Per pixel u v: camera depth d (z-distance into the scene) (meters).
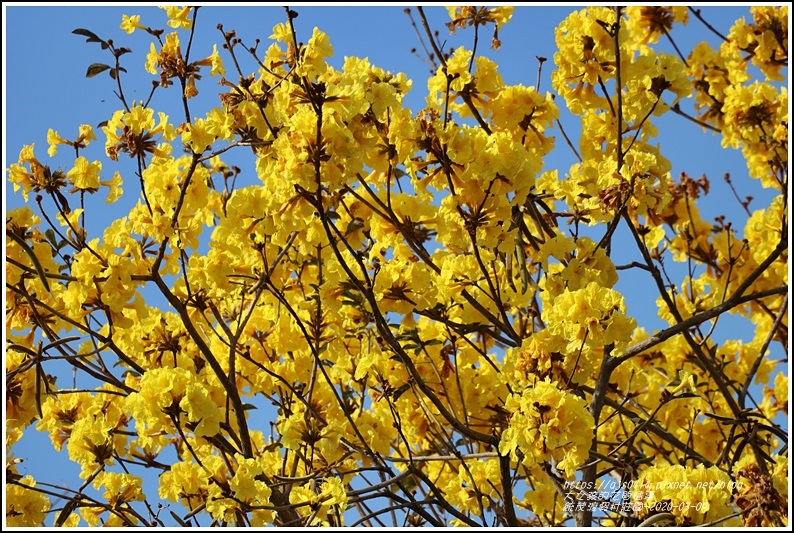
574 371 3.27
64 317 3.54
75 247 3.64
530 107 3.98
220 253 4.02
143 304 3.79
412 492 4.31
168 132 3.62
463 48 3.99
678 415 4.96
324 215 3.17
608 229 3.68
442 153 3.36
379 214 3.59
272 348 4.39
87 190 3.69
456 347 4.30
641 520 3.37
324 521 3.83
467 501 4.39
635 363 4.79
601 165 3.67
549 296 4.09
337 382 4.85
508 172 3.37
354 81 3.23
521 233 3.88
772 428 3.83
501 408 4.09
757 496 3.33
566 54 3.87
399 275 3.66
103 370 3.76
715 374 4.12
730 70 5.36
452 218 3.54
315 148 3.09
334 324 4.20
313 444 3.82
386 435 4.25
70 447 3.91
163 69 3.74
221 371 3.71
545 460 3.15
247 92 3.81
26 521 3.70
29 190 3.61
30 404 3.80
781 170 4.90
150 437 4.06
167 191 3.88
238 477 3.37
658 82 3.79
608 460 3.61
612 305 3.28
